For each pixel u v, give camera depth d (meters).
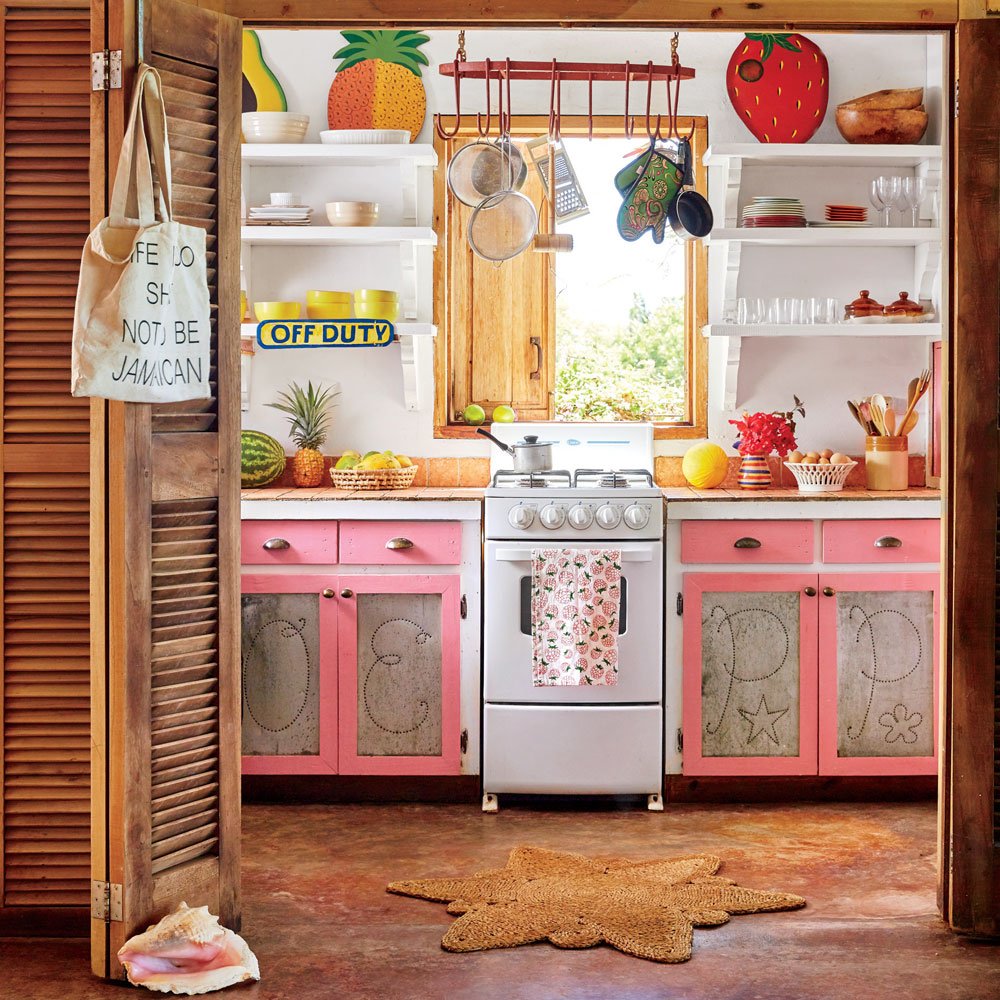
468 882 3.29
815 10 2.96
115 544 2.66
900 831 3.77
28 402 2.87
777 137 4.41
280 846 3.63
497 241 3.73
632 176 3.84
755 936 2.96
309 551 4.02
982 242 2.93
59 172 2.86
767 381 4.56
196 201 2.79
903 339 4.55
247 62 4.46
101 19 2.64
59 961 2.80
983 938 2.96
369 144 4.29
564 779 3.96
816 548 4.02
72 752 2.87
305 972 2.76
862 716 4.04
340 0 2.91
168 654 2.76
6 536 2.87
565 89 4.46
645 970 2.77
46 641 2.87
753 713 4.04
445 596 4.01
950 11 2.94
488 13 2.94
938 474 4.36
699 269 4.51
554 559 3.89
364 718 4.04
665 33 4.45
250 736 4.05
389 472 4.26
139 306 2.59
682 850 3.59
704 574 3.99
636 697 3.95
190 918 2.69
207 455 2.83
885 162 4.43
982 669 2.95
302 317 4.51
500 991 2.66
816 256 4.52
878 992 2.65
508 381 4.62
